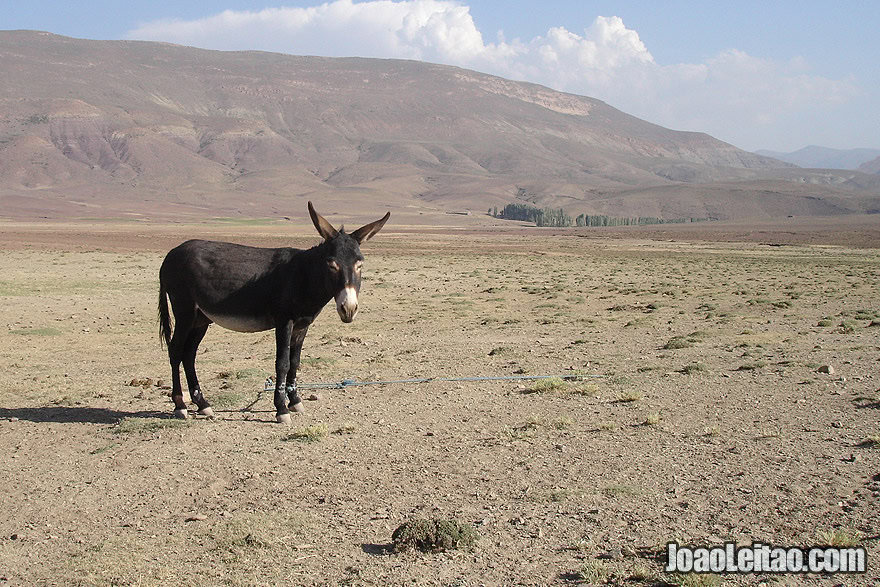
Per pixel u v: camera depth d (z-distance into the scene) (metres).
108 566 7.36
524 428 12.27
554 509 8.61
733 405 13.44
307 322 13.04
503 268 65.19
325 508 8.89
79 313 30.66
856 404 13.16
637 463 10.17
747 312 31.36
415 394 15.14
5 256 62.59
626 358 19.39
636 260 82.00
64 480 10.12
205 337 25.08
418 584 6.86
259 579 7.04
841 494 8.74
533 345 22.28
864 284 47.56
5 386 16.44
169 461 10.84
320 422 12.93
